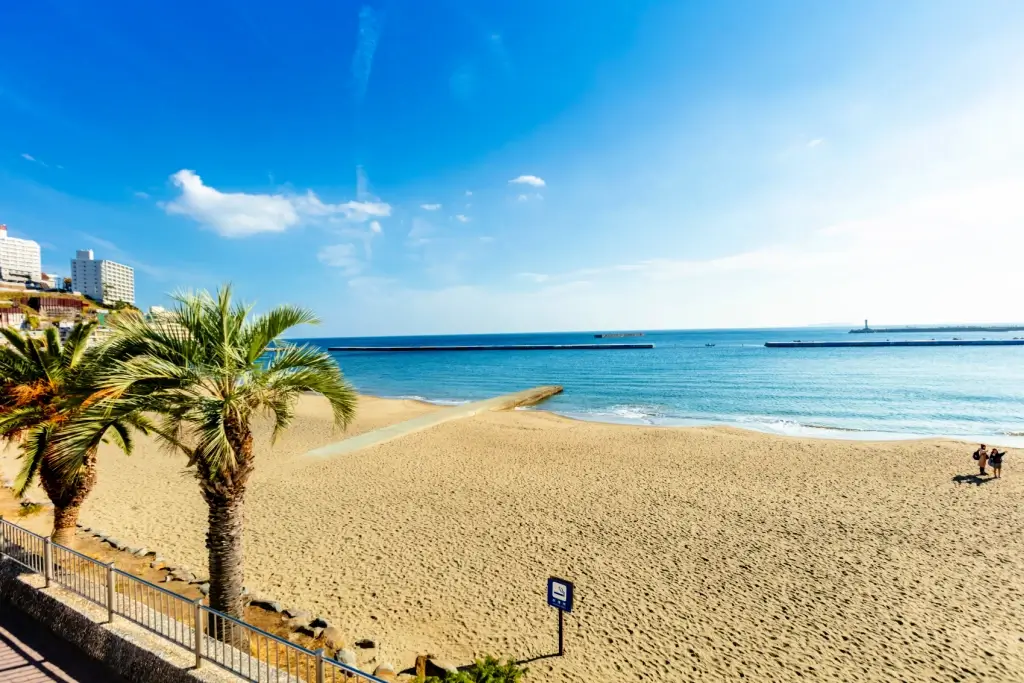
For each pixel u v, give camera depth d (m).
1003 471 18.38
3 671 6.01
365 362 103.25
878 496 15.67
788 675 7.65
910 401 40.00
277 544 12.08
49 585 7.33
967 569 10.91
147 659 5.86
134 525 13.03
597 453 21.53
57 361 9.18
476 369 79.88
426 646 8.22
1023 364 72.06
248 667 5.46
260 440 24.62
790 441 23.75
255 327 7.31
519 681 6.83
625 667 7.80
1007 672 7.68
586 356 106.94
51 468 9.04
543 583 10.34
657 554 11.66
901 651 8.21
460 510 14.43
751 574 10.73
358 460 20.33
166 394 6.75
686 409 37.62
